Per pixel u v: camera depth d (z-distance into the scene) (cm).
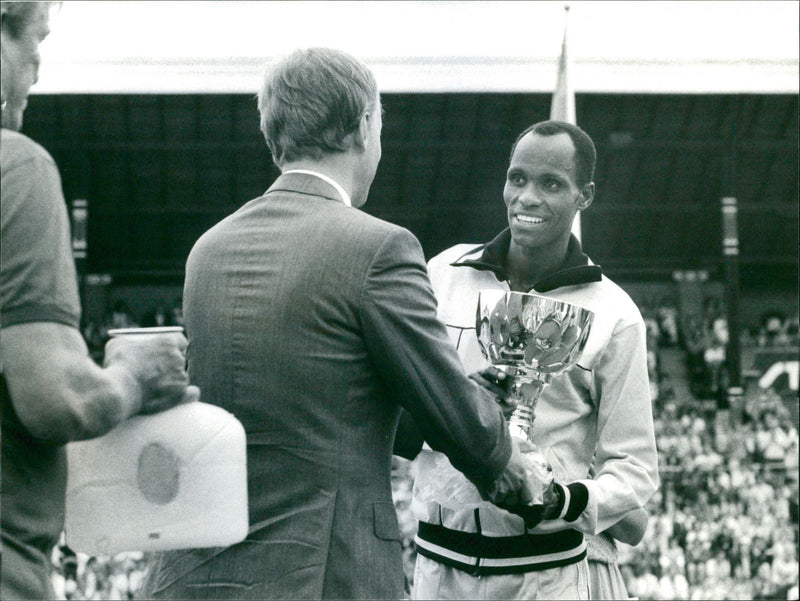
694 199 1742
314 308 137
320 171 148
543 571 177
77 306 113
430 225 1612
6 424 113
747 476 1531
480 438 141
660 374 1864
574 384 183
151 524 126
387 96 1429
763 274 1933
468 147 1495
